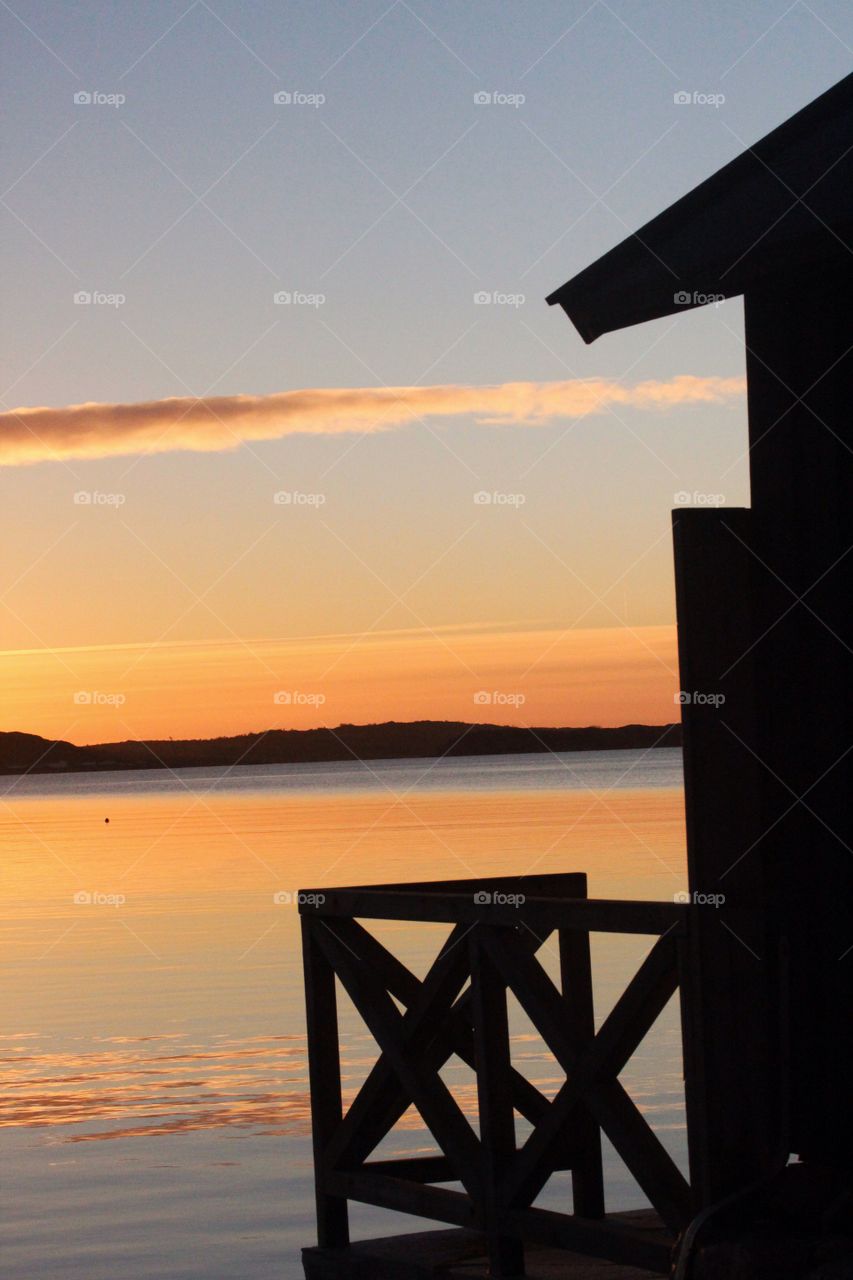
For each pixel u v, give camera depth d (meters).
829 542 5.16
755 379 5.52
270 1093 12.48
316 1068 6.41
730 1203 4.80
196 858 40.97
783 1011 5.05
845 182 4.82
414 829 48.03
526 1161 5.41
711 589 5.25
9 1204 9.25
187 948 22.80
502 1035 5.61
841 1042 5.07
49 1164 10.26
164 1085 12.98
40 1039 15.52
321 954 6.45
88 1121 11.62
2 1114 11.98
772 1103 5.08
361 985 6.21
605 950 19.95
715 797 5.12
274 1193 9.36
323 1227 6.36
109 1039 15.40
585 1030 6.01
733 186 5.44
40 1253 8.20
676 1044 13.53
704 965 4.94
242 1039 15.15
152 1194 9.39
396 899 6.03
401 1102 6.29
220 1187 9.52
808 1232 4.81
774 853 5.30
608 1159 9.75
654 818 49.28
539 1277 5.48
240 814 68.56
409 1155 10.05
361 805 71.94
